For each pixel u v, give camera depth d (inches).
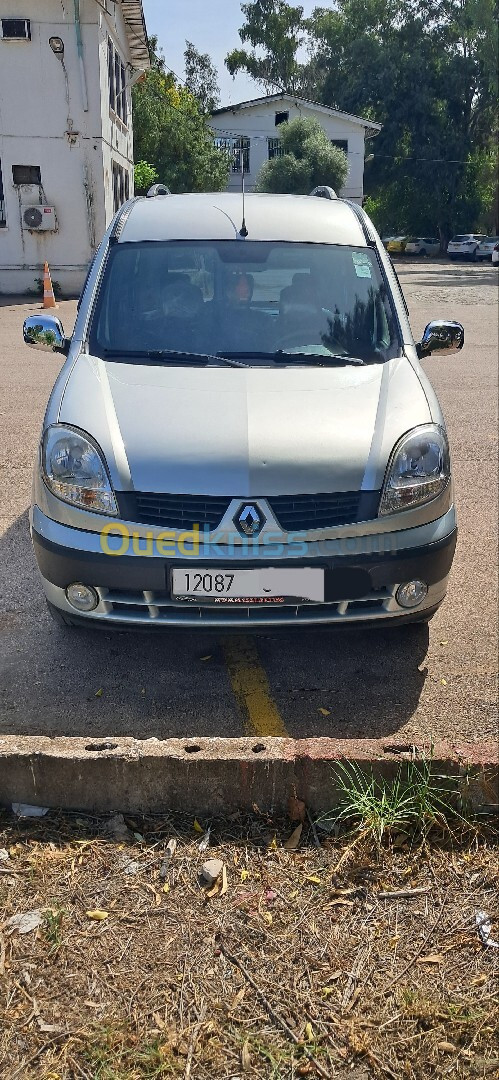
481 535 205.2
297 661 146.6
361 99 2022.6
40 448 134.6
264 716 129.0
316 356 150.4
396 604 128.4
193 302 159.5
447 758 102.1
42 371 394.3
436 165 2006.6
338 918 88.7
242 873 93.9
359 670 143.6
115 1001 78.3
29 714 127.5
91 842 97.4
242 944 85.0
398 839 99.5
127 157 971.9
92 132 759.7
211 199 186.2
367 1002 79.3
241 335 154.1
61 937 84.7
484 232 2160.4
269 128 1630.2
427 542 127.5
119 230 174.6
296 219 178.7
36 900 89.1
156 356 149.3
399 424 132.3
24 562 181.8
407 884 93.7
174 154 1294.3
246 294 160.7
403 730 125.9
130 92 997.8
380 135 2017.7
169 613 124.1
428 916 89.5
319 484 122.6
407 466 127.6
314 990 80.3
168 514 121.7
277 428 127.8
